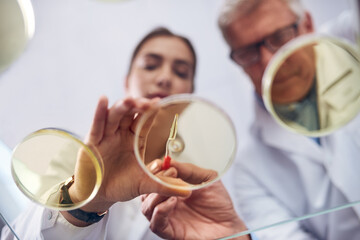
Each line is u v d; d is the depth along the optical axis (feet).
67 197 1.19
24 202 1.31
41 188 1.19
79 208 1.25
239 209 1.30
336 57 1.15
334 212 1.70
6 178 1.27
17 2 1.10
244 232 1.31
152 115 1.10
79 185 1.18
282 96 1.17
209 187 1.27
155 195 1.26
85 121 1.17
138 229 1.29
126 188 1.21
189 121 1.10
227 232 1.31
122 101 1.09
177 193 1.24
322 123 1.21
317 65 1.15
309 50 1.14
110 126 1.13
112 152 1.16
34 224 1.31
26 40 1.14
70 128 1.17
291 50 1.14
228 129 1.11
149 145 1.12
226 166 1.13
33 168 1.16
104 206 1.26
